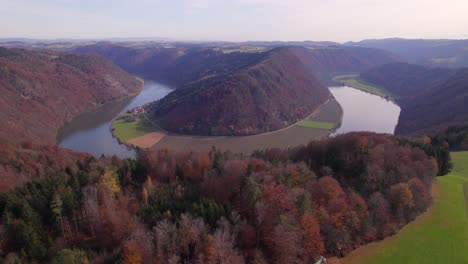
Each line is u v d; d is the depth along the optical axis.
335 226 51.12
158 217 51.09
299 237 46.94
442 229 57.44
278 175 62.00
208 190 60.22
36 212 52.12
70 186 61.72
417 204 60.38
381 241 54.44
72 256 41.66
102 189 59.94
